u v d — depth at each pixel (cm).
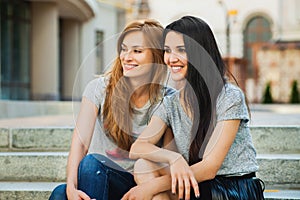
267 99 2145
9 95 1436
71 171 254
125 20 2250
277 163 318
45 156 334
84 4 1664
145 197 235
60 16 1772
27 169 335
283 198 281
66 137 370
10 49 1442
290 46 2192
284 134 354
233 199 236
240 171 241
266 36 2870
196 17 246
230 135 235
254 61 2239
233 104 236
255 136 356
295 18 2661
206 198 236
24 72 1520
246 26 2911
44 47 1552
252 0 2894
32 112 937
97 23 2066
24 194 301
